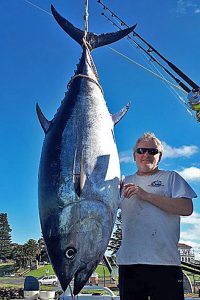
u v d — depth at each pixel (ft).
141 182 11.92
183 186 11.44
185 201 11.18
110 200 10.77
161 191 11.62
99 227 10.49
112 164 11.26
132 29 14.58
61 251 10.38
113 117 12.60
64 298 15.42
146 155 11.89
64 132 11.40
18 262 219.20
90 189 10.62
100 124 11.84
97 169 10.92
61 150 11.08
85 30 14.02
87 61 13.39
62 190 10.59
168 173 11.87
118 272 11.73
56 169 10.84
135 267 11.29
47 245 10.61
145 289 11.14
